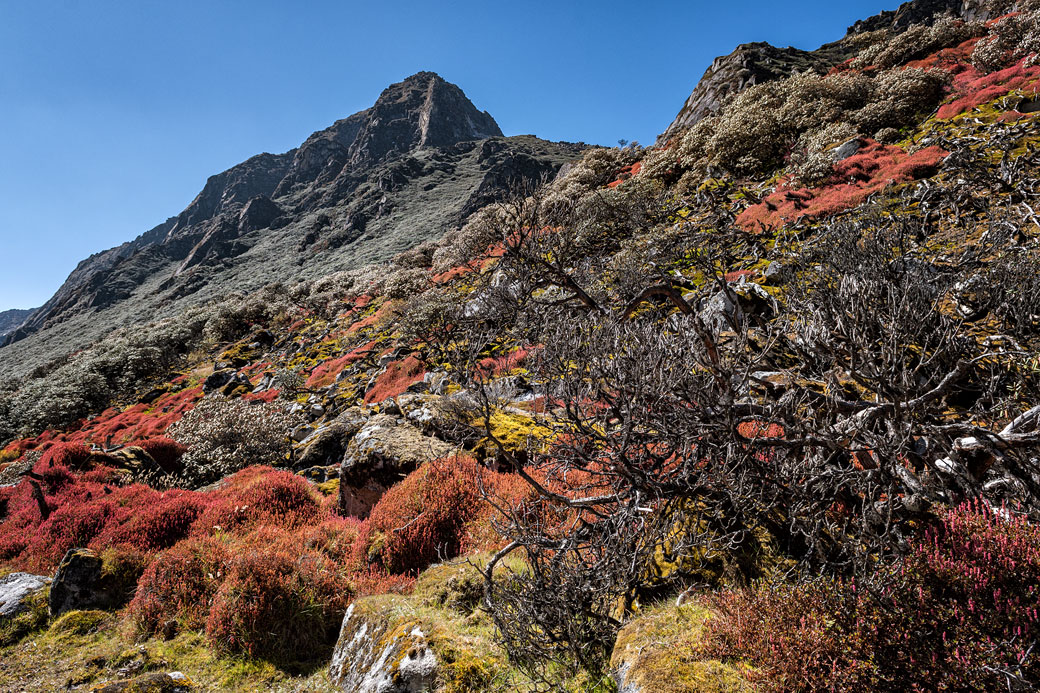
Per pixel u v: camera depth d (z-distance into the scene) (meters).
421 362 22.23
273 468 15.41
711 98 52.66
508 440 9.23
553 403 4.48
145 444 17.20
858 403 4.85
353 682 5.02
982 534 3.07
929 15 69.38
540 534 4.69
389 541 7.82
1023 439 3.95
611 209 28.77
